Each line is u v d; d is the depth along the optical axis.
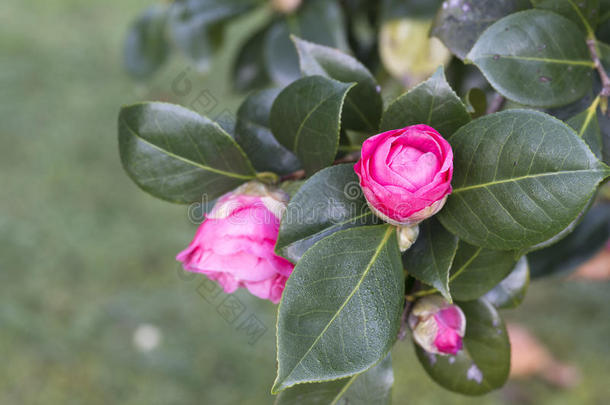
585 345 1.88
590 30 0.56
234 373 1.93
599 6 0.57
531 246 0.52
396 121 0.53
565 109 0.56
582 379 1.80
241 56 0.96
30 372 1.90
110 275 2.27
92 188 2.65
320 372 0.49
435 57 0.73
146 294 2.18
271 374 1.93
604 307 1.99
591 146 0.55
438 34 0.58
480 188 0.51
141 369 1.92
